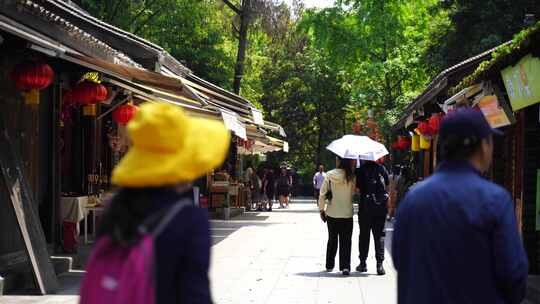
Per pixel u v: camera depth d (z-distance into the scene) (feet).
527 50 27.37
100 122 56.29
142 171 10.39
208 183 84.02
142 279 9.93
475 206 12.36
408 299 12.62
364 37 123.03
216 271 40.27
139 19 94.17
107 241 10.33
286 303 30.94
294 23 121.49
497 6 81.71
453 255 12.28
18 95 36.81
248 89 123.54
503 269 12.11
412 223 12.84
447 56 86.02
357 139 39.27
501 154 42.06
